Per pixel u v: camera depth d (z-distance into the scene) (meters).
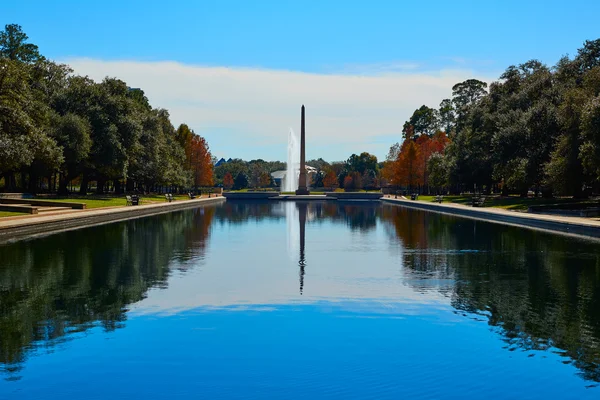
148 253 26.73
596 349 12.23
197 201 86.06
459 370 11.11
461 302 16.50
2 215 42.53
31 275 20.45
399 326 14.00
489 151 76.38
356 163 197.88
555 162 53.62
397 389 10.27
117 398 9.88
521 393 10.09
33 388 10.25
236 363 11.48
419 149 119.88
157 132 89.81
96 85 74.94
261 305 16.08
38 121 54.50
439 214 60.81
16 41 67.19
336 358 11.77
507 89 77.19
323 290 18.19
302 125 114.12
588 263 23.83
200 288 18.39
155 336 13.12
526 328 13.75
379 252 27.75
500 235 35.94
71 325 13.95
